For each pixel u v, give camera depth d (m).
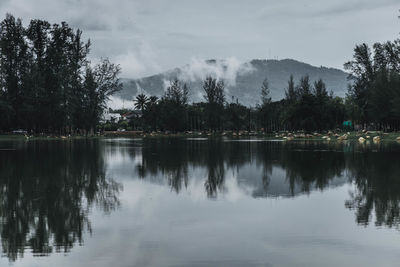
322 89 140.62
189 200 20.22
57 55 103.31
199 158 43.53
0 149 58.16
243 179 27.38
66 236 14.05
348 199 20.12
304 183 25.38
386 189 22.78
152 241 13.41
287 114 116.81
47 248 12.79
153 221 16.00
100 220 16.20
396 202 19.27
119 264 11.38
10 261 11.70
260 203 19.41
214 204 19.25
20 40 102.38
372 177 27.50
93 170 32.56
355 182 25.44
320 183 25.28
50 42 105.62
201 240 13.47
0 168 33.69
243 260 11.59
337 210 17.70
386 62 100.31
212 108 168.62
